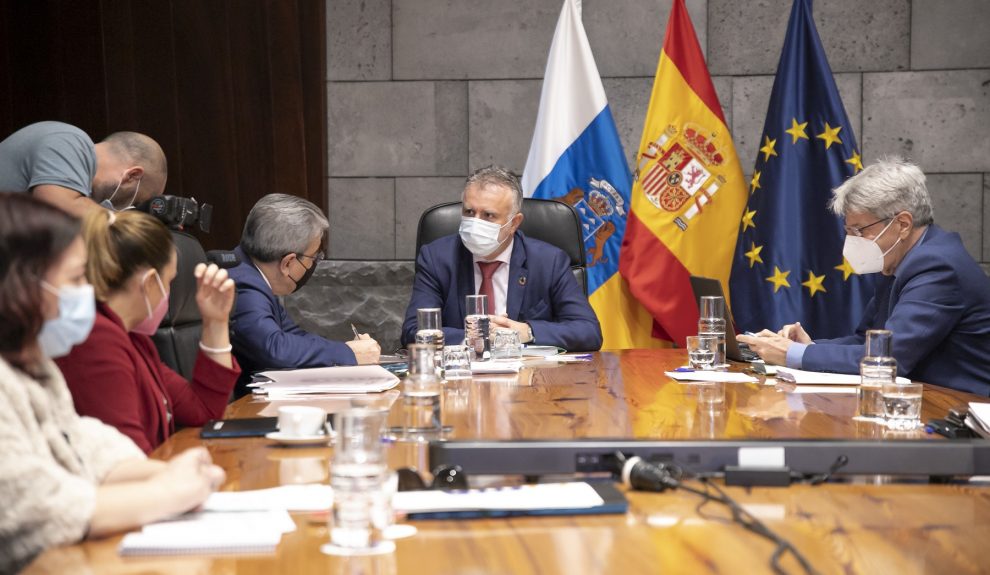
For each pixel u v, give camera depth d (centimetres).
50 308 128
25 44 455
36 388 130
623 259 440
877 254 289
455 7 488
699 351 273
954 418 178
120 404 170
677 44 448
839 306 418
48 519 114
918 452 142
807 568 102
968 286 269
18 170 301
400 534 116
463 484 137
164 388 197
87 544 115
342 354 279
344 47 489
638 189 441
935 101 478
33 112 457
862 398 193
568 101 450
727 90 483
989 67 475
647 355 316
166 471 127
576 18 454
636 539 114
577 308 349
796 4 433
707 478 142
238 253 292
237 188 468
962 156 479
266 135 470
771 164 429
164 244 188
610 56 486
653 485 135
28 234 125
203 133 464
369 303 487
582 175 446
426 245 365
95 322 173
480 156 492
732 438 150
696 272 440
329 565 105
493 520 122
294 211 289
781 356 270
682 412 199
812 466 143
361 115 492
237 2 465
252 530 116
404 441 172
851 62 480
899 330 267
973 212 479
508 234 350
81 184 304
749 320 427
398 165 494
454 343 332
